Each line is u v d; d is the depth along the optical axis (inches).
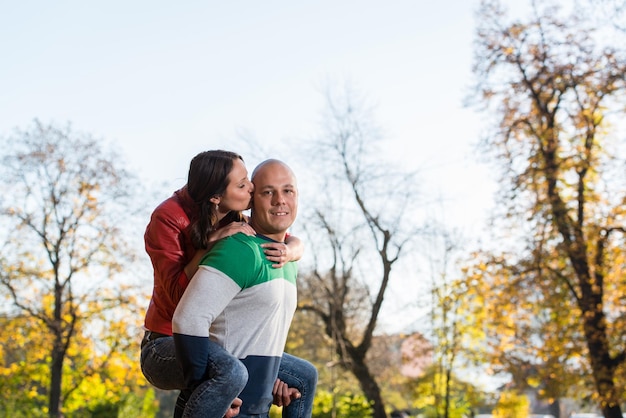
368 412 900.6
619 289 770.8
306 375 151.6
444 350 868.0
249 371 129.6
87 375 922.1
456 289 828.0
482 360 858.8
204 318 122.9
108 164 895.7
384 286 903.1
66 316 904.3
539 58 796.6
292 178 138.7
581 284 766.5
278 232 137.9
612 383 740.0
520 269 773.9
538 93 791.7
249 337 129.6
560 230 757.3
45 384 961.5
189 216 135.2
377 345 1122.7
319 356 1071.0
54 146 887.1
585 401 783.1
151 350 136.4
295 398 151.3
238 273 125.9
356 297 987.3
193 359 121.6
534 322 885.8
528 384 837.8
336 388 1016.2
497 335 851.4
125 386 971.9
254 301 129.3
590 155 774.5
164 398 1530.5
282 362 150.9
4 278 876.6
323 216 911.0
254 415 132.1
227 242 127.6
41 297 912.9
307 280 938.1
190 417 122.1
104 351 914.7
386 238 893.2
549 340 776.3
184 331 122.0
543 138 780.0
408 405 1334.9
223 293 124.9
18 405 915.4
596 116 798.5
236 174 133.8
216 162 133.3
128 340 906.7
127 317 910.4
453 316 873.5
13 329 912.3
